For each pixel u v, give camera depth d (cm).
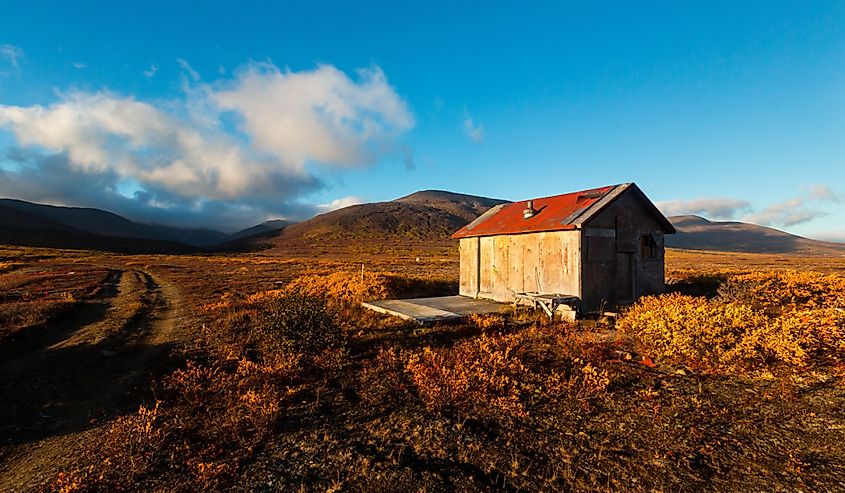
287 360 901
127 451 560
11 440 638
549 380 791
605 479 497
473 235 1889
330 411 700
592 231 1443
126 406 755
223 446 585
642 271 1586
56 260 6425
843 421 609
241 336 1223
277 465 536
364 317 1452
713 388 751
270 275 3609
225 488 488
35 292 2408
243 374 870
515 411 678
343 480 499
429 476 505
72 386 874
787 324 895
